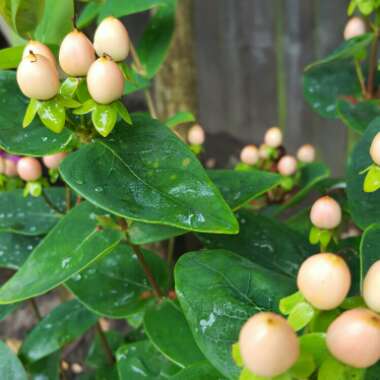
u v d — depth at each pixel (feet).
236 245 0.55
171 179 0.40
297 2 1.66
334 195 0.69
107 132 0.38
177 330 0.48
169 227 0.48
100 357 0.79
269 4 1.75
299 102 1.82
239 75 1.96
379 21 0.63
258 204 0.79
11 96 0.44
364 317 0.26
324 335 0.28
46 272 0.44
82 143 0.43
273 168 0.79
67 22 0.49
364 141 0.48
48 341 0.63
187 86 0.90
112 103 0.39
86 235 0.46
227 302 0.39
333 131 1.76
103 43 0.42
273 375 0.26
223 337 0.37
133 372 0.50
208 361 0.40
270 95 1.92
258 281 0.40
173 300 0.53
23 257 0.62
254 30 1.83
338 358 0.27
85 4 0.89
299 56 1.74
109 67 0.37
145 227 0.48
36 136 0.43
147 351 0.52
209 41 1.97
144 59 0.72
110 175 0.40
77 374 1.01
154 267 0.59
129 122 0.40
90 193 0.38
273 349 0.25
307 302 0.30
